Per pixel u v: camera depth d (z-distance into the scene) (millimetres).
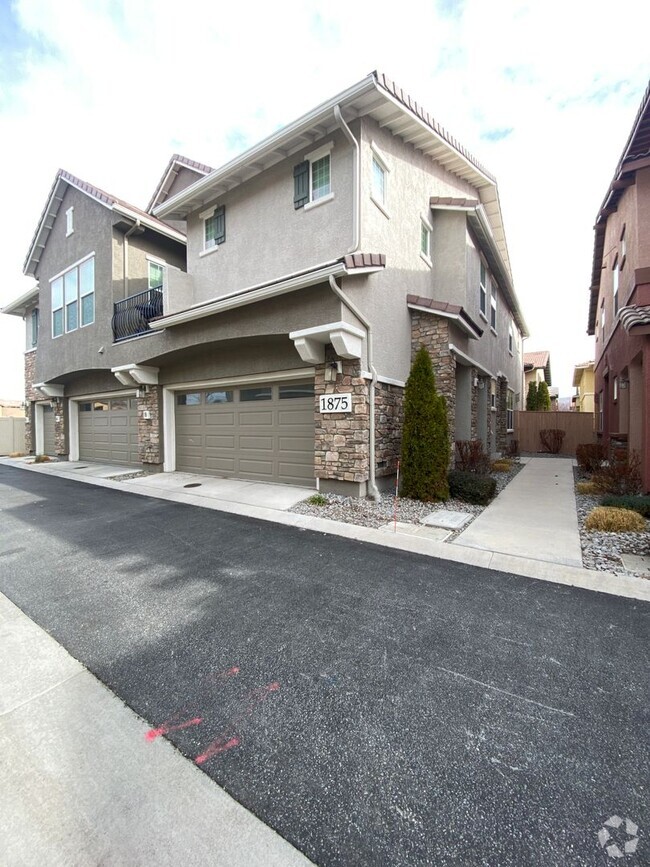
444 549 5145
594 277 15188
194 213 10656
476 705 2426
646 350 7148
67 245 14242
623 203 9789
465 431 11328
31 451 18516
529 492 8852
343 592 3949
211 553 5094
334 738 2182
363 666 2805
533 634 3201
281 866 1553
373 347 7875
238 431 9969
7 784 1908
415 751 2094
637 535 5629
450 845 1627
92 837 1662
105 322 12508
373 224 7836
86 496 8750
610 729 2232
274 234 8859
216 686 2615
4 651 3027
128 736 2207
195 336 9188
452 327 9812
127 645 3088
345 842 1643
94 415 14727
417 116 8102
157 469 11469
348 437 7543
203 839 1657
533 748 2107
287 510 7066
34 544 5551
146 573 4492
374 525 6160
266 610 3607
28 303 17938
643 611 3570
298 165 8406
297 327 7434
